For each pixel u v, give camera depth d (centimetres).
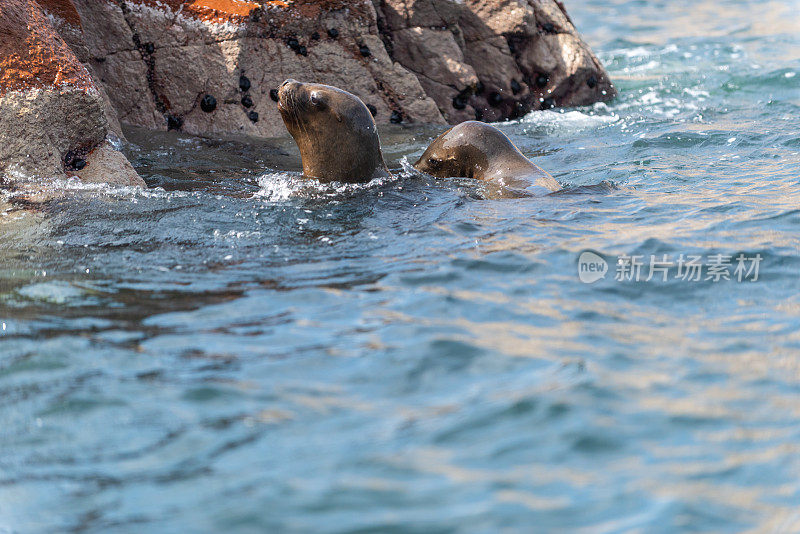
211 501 1267
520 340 1788
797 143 3738
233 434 1441
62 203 2831
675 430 1432
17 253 2423
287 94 3084
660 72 6066
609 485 1291
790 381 1598
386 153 3944
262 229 2655
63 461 1383
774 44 7031
